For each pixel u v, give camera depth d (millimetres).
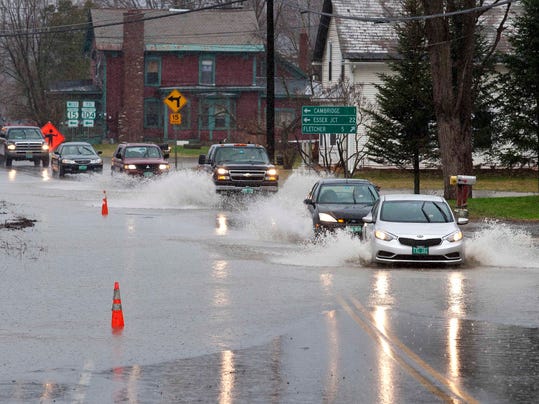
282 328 20797
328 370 16828
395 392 15219
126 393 15297
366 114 78812
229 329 20703
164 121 125125
